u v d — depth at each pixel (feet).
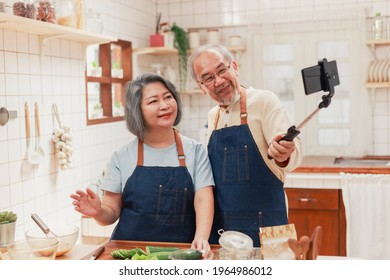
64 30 8.53
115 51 13.34
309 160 13.34
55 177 9.65
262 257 4.68
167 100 6.02
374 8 13.65
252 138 6.45
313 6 14.14
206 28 15.21
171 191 6.04
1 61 8.09
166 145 6.23
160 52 14.38
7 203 8.23
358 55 13.69
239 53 14.70
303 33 14.24
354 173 11.55
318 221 11.85
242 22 14.84
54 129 9.55
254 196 6.42
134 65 13.52
